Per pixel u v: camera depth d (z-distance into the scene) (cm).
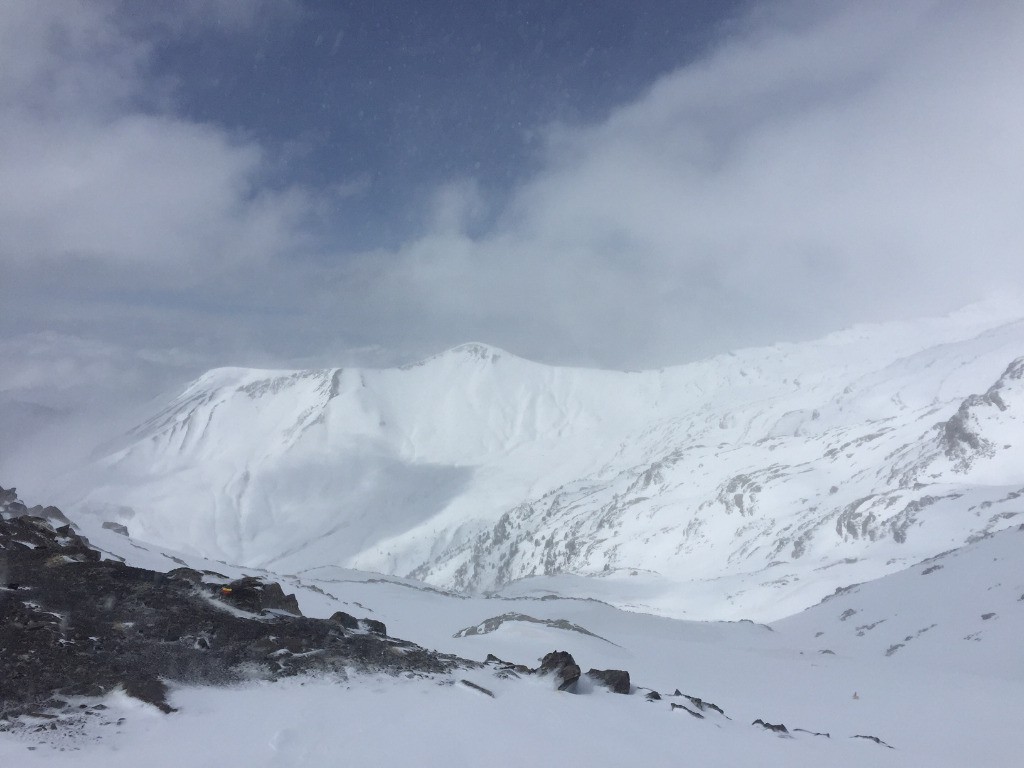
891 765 1471
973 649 4719
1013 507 10000
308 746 1084
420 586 9081
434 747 1125
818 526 13188
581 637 4344
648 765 1162
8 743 1013
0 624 1459
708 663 4338
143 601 1770
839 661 4728
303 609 4441
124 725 1136
